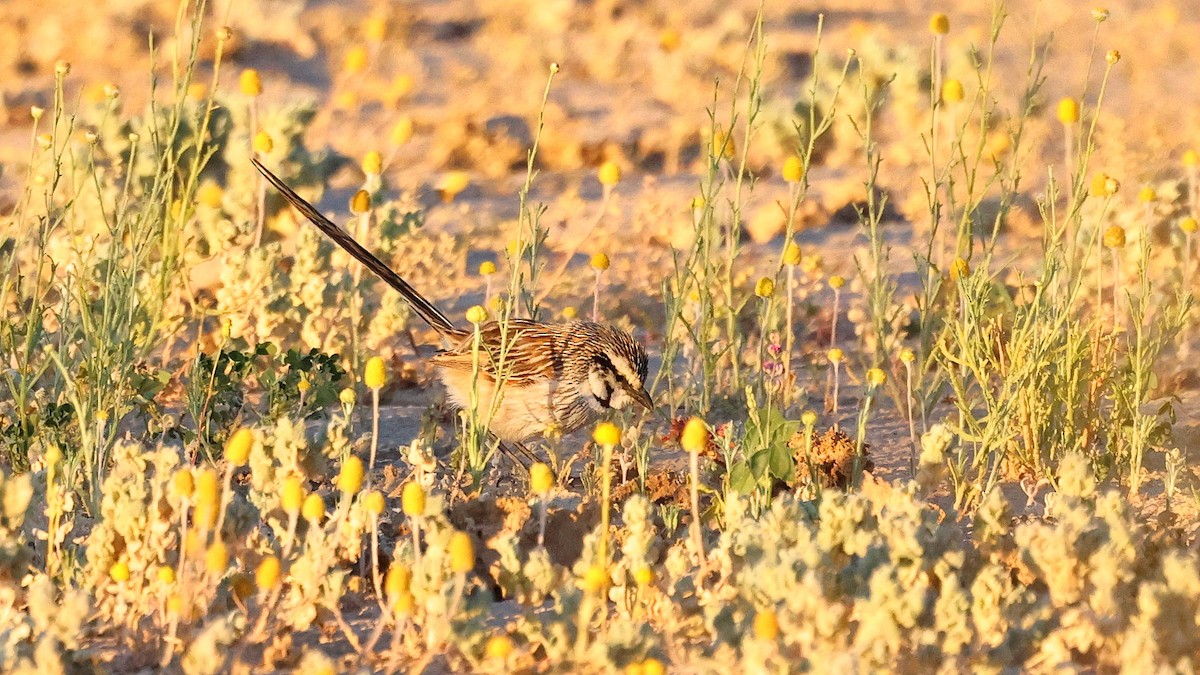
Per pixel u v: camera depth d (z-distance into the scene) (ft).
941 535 27.02
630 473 36.35
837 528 27.48
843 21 119.55
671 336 39.29
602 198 73.20
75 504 32.01
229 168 61.72
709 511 32.35
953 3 127.34
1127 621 25.36
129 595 26.45
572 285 56.90
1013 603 25.14
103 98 60.08
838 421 42.22
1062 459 33.81
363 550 29.17
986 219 63.26
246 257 47.26
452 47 110.32
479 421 36.04
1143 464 37.29
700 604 26.43
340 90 95.09
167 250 36.55
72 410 33.14
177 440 36.76
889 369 42.96
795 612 24.12
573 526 31.40
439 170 79.15
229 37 35.60
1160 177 67.00
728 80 97.91
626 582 26.73
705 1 121.60
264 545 27.66
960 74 81.61
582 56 103.81
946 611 24.29
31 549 28.84
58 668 23.22
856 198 68.80
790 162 39.75
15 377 36.76
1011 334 37.65
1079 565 26.48
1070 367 36.52
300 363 37.04
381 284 54.29
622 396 37.45
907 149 75.92
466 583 27.07
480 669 24.54
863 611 24.07
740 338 40.98
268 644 26.21
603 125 86.58
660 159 82.02
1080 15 119.55
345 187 74.43
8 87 92.84
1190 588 24.84
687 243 63.05
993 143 65.82
